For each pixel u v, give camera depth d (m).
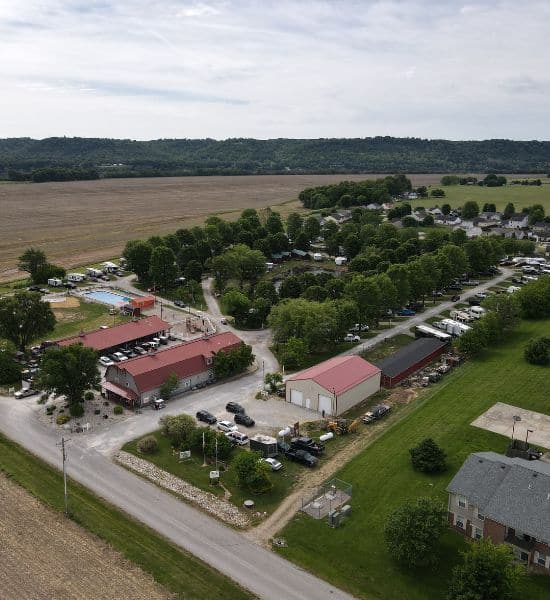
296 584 60.56
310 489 78.19
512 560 59.16
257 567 62.97
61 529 67.94
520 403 103.25
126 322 143.38
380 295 144.62
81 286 189.88
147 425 95.62
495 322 132.38
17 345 123.12
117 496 75.81
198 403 104.31
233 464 78.69
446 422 96.50
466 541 67.44
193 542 66.88
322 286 170.38
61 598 56.53
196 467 83.50
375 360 125.31
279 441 89.62
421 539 61.50
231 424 94.06
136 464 83.88
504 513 63.78
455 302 173.50
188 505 74.38
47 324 124.00
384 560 64.31
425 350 126.31
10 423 96.00
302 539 67.81
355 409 103.12
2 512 71.06
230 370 114.75
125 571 60.91
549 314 155.75
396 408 103.50
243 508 73.94
